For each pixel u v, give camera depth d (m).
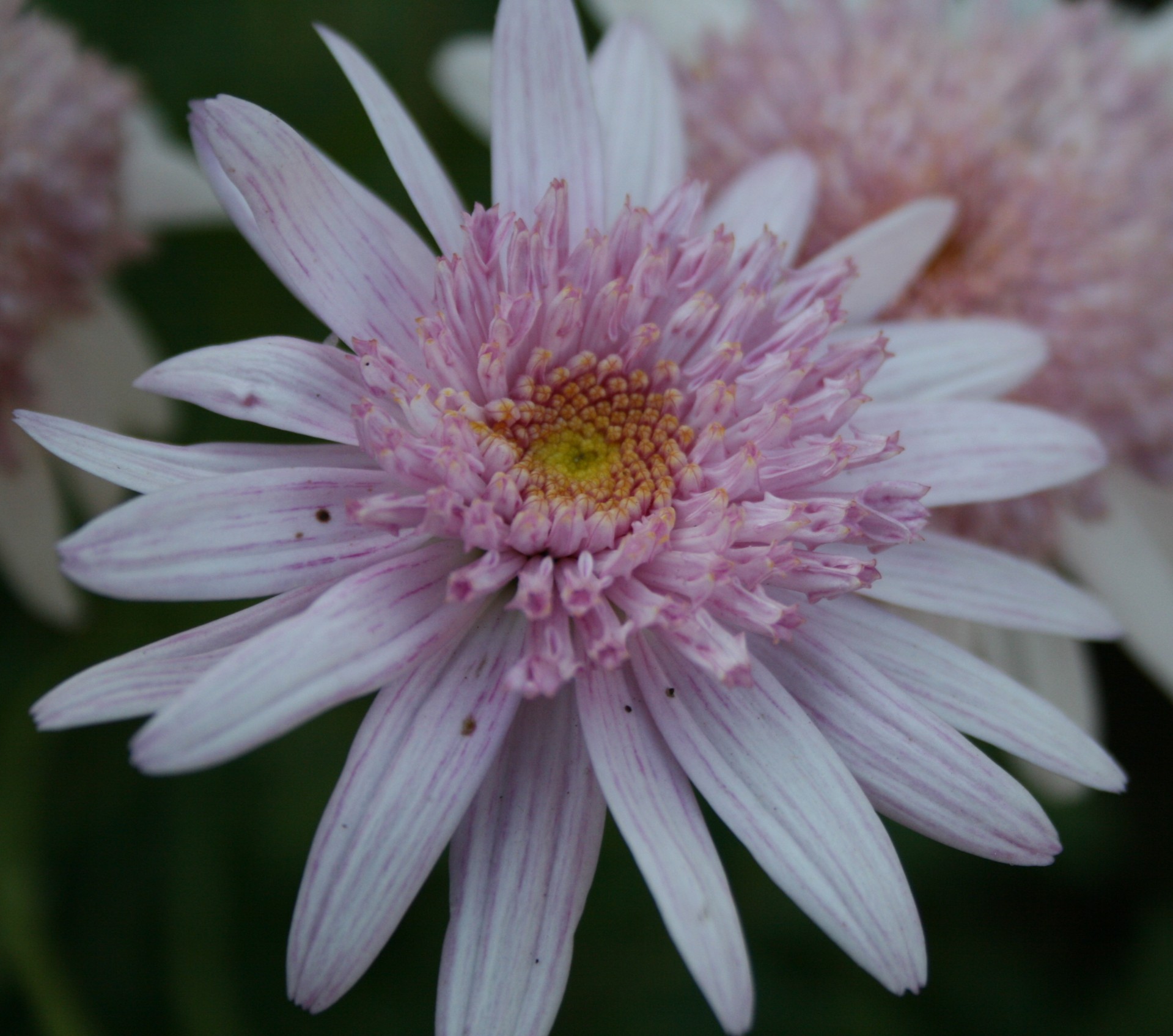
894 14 0.25
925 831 0.19
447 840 0.18
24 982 0.24
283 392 0.19
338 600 0.18
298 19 0.28
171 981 0.26
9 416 0.24
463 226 0.19
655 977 0.26
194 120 0.20
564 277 0.20
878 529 0.19
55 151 0.24
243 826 0.26
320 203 0.19
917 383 0.21
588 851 0.19
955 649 0.20
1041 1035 0.26
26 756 0.25
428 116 0.28
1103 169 0.24
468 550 0.19
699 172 0.24
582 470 0.19
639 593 0.19
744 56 0.25
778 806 0.19
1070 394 0.24
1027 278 0.24
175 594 0.18
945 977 0.26
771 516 0.19
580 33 0.20
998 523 0.23
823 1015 0.26
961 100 0.25
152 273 0.27
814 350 0.20
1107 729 0.27
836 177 0.24
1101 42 0.25
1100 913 0.27
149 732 0.17
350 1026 0.26
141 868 0.26
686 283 0.20
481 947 0.19
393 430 0.18
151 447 0.19
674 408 0.20
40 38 0.24
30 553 0.24
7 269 0.24
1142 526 0.25
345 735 0.26
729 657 0.19
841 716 0.19
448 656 0.19
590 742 0.19
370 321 0.19
